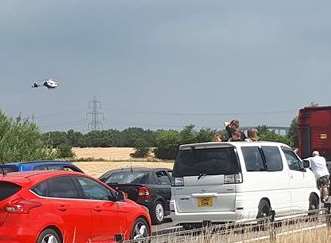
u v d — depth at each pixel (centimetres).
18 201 1095
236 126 1853
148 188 1897
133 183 1938
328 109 2362
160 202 1938
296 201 1656
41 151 3319
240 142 1522
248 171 1488
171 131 9362
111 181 1975
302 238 1009
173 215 1522
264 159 1562
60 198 1162
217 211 1473
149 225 1383
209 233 920
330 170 2308
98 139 10931
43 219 1106
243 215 1457
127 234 1303
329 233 1055
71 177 1213
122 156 9206
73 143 10775
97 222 1223
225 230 948
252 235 977
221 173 1479
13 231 1078
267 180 1546
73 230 1162
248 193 1475
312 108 2394
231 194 1462
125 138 10969
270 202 1545
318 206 1777
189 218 1501
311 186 1744
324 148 2361
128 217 1309
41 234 1099
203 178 1495
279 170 1605
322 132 2369
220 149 1494
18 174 1172
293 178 1655
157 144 9338
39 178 1148
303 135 2406
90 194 1237
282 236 1000
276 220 1041
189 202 1505
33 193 1122
